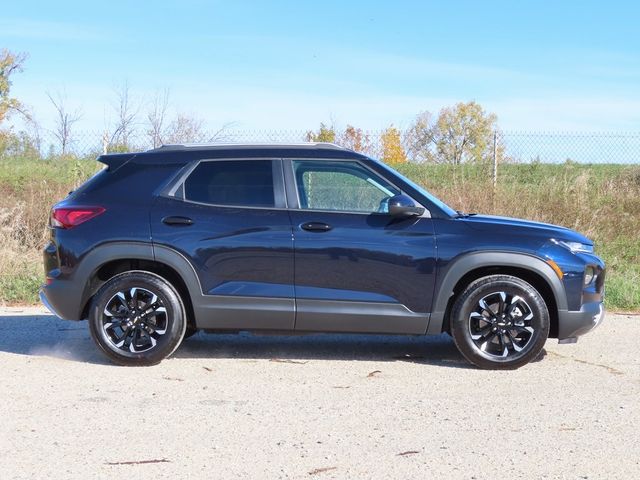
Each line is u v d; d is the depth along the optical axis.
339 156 6.84
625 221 14.05
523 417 5.27
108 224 6.70
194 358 7.00
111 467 4.29
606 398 5.75
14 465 4.31
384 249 6.57
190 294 6.64
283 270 6.60
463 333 6.59
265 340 7.84
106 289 6.66
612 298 9.98
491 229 6.65
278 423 5.10
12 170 17.00
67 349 7.34
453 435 4.88
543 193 14.45
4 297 9.97
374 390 5.95
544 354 7.26
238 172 6.82
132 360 6.64
